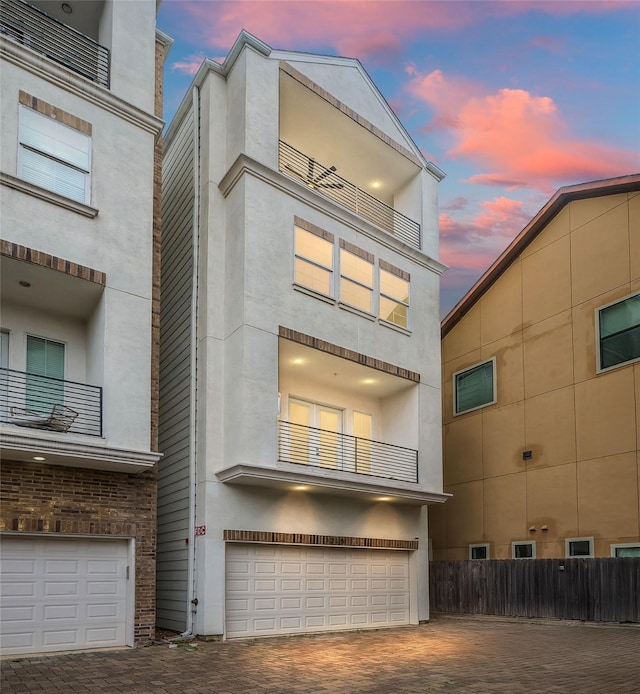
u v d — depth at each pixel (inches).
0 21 502.9
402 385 722.8
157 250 545.6
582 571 683.4
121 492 487.8
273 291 591.5
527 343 852.6
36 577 443.2
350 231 679.7
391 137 761.6
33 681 358.3
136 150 531.8
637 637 573.0
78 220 484.7
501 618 744.3
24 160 467.2
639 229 735.1
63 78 494.0
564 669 413.7
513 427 849.5
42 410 490.0
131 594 478.9
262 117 621.6
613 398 730.2
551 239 843.4
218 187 623.8
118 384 483.5
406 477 708.0
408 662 437.1
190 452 573.3
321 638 561.0
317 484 578.2
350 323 656.4
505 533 832.3
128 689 344.5
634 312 725.9
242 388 553.6
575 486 755.4
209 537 538.0
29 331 502.3
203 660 432.5
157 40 593.3
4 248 438.9
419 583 701.3
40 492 452.1
